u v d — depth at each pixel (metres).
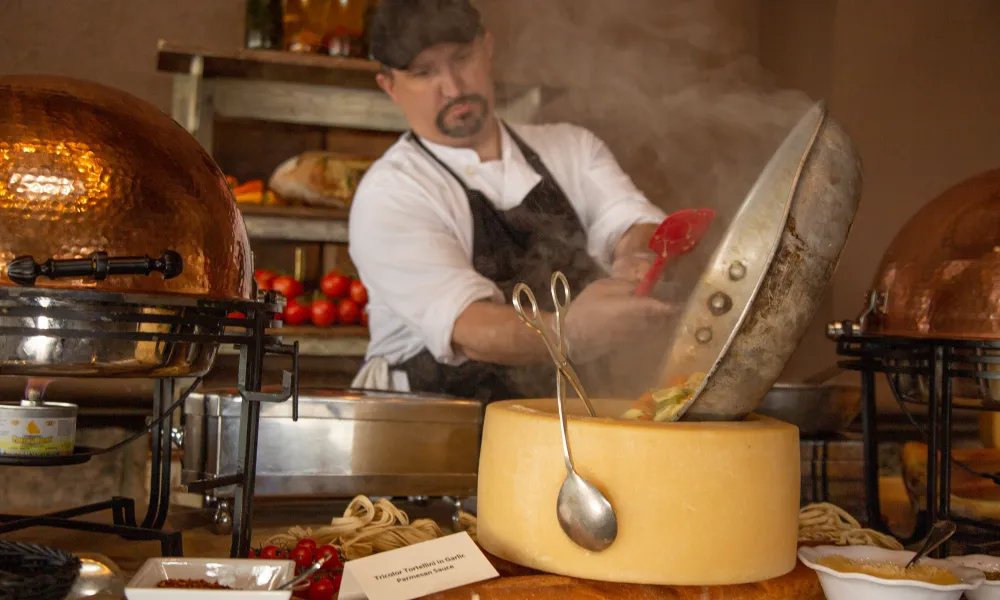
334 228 2.67
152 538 0.93
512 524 0.96
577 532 0.90
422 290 2.35
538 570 0.95
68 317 0.80
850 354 1.36
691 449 0.90
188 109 2.55
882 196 3.04
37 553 0.76
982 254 1.16
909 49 3.05
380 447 1.33
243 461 0.93
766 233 0.96
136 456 1.96
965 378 1.17
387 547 1.04
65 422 0.94
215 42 3.01
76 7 2.88
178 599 0.70
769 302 0.91
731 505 0.91
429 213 2.45
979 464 1.33
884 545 1.15
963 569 0.91
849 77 3.03
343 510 1.42
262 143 2.88
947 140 3.07
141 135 0.88
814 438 1.46
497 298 2.39
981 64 3.08
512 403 1.09
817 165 0.93
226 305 0.89
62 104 0.86
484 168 2.55
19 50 2.83
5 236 0.79
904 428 1.80
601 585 0.90
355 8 2.56
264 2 2.54
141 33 2.94
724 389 0.95
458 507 1.39
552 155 2.63
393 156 2.55
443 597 0.86
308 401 1.31
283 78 2.63
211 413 1.29
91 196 0.82
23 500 1.92
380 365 2.08
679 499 0.90
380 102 2.75
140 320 0.82
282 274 2.86
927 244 1.23
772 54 3.24
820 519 1.23
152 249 0.84
